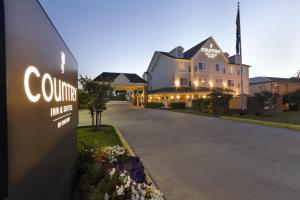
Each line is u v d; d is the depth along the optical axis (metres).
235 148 6.73
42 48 1.62
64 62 2.54
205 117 16.97
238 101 19.59
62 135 2.31
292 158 5.61
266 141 7.79
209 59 33.50
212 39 34.03
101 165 3.35
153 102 31.34
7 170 1.02
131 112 22.97
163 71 34.22
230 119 15.21
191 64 32.03
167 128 11.10
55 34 2.06
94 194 2.38
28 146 1.32
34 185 1.42
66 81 2.66
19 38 1.18
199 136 8.82
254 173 4.50
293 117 15.89
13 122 1.10
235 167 4.89
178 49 32.34
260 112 18.20
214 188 3.76
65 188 2.44
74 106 3.39
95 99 10.05
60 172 2.19
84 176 3.00
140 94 36.84
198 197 3.43
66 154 2.54
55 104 2.03
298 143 7.45
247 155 5.91
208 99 21.23
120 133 9.16
